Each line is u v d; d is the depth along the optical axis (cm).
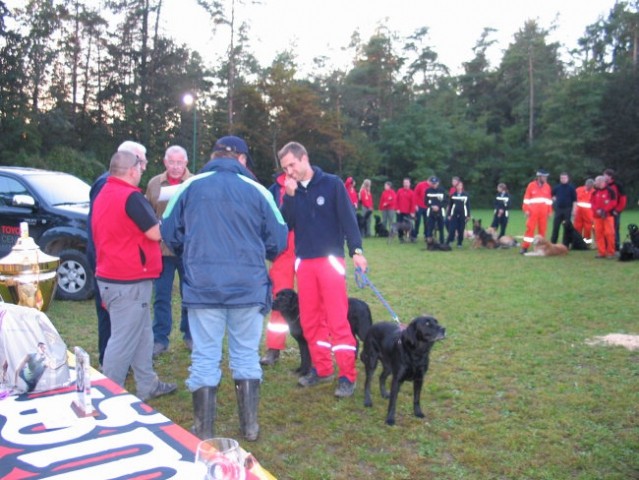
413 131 5134
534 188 1366
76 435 233
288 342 631
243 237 342
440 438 390
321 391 479
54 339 294
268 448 373
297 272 467
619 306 785
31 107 3212
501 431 395
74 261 783
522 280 1006
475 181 5212
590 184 1473
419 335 392
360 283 496
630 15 5669
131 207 382
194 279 338
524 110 5559
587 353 569
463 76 6272
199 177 349
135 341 406
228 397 467
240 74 4562
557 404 442
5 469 205
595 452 363
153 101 3894
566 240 1477
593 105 4788
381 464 354
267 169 4550
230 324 362
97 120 3928
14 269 375
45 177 842
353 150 4712
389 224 1945
